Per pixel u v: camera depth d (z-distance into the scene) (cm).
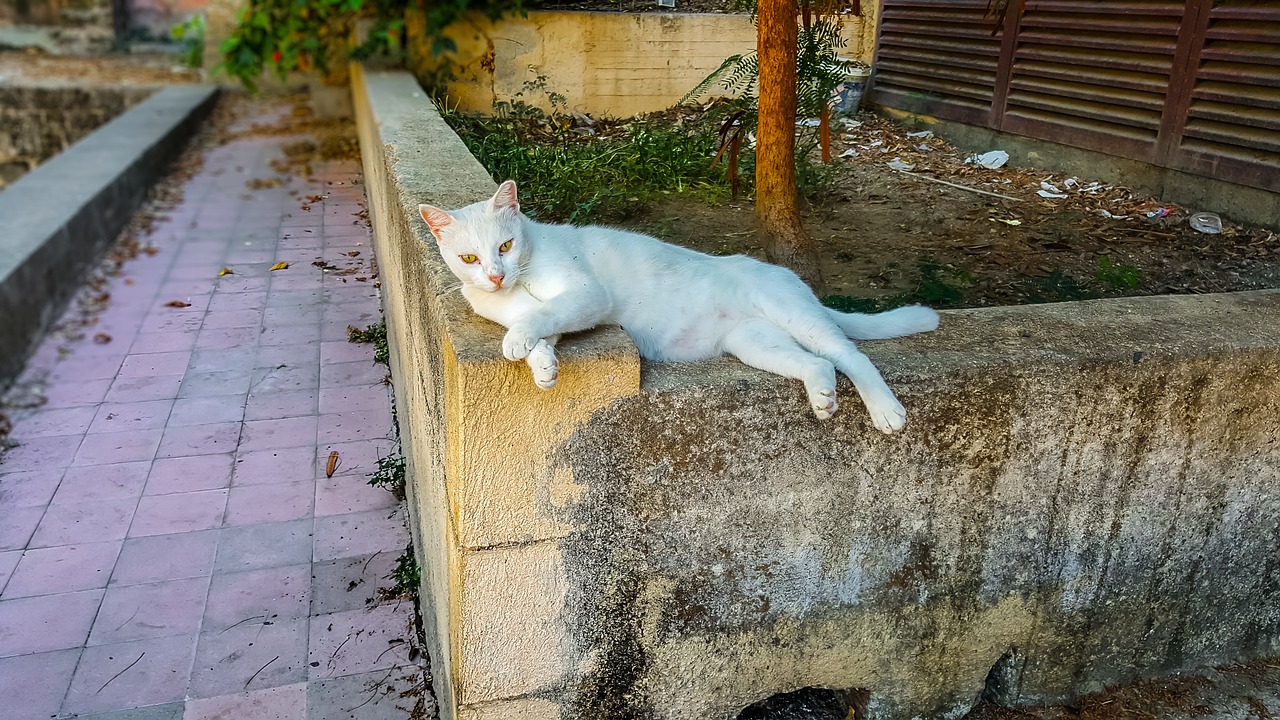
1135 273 395
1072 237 459
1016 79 596
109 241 736
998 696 283
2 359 517
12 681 310
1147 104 507
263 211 811
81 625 337
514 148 575
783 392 215
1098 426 243
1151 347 240
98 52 1614
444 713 274
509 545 208
